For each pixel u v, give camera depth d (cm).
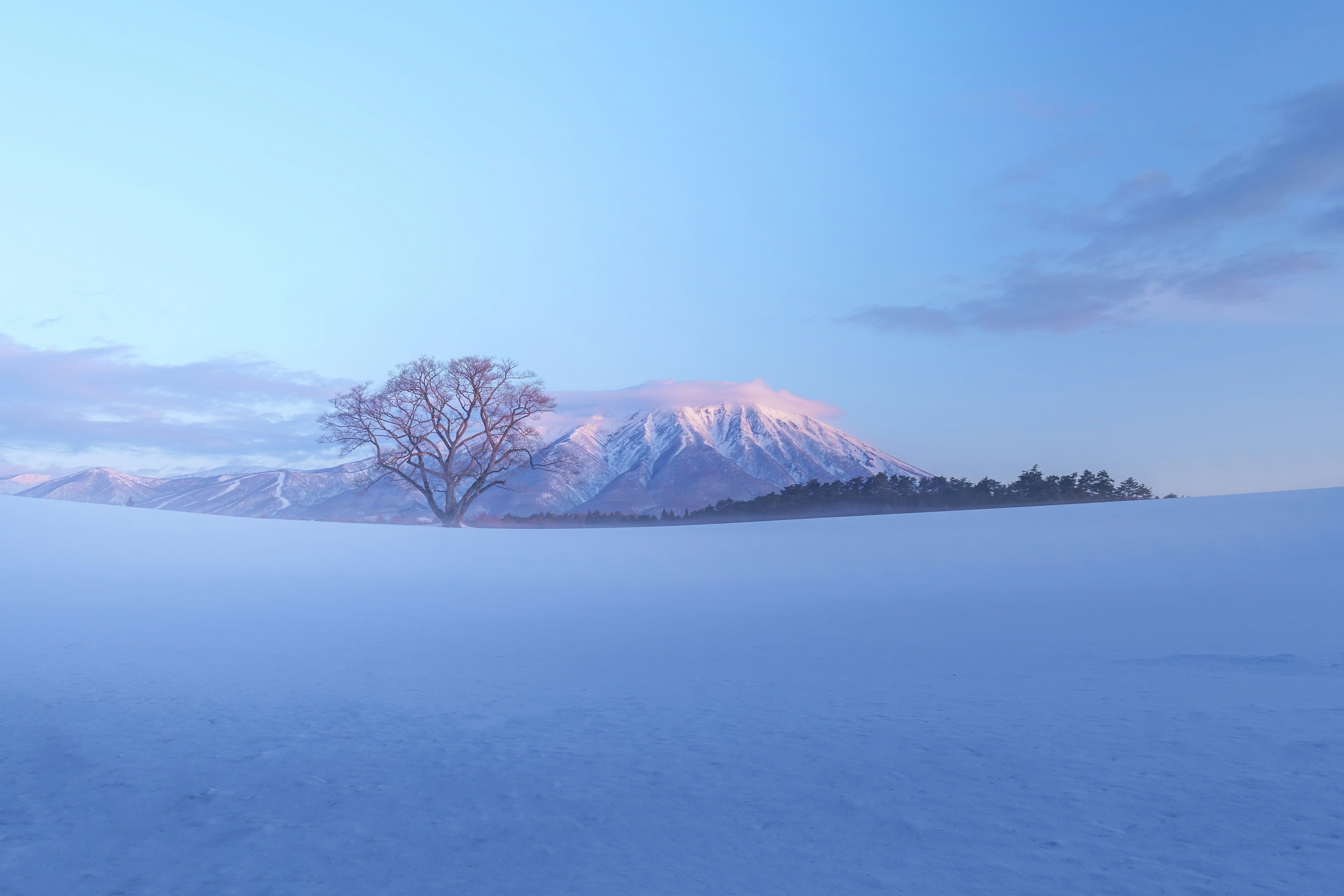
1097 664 640
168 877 260
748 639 832
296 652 741
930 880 239
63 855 279
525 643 805
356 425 4800
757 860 263
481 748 421
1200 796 304
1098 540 2084
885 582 1463
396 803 334
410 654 738
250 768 386
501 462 4988
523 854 276
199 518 3006
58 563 1486
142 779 368
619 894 239
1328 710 444
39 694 548
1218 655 661
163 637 805
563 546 2723
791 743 416
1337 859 238
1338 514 2338
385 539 2714
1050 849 259
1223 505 2914
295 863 271
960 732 425
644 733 448
